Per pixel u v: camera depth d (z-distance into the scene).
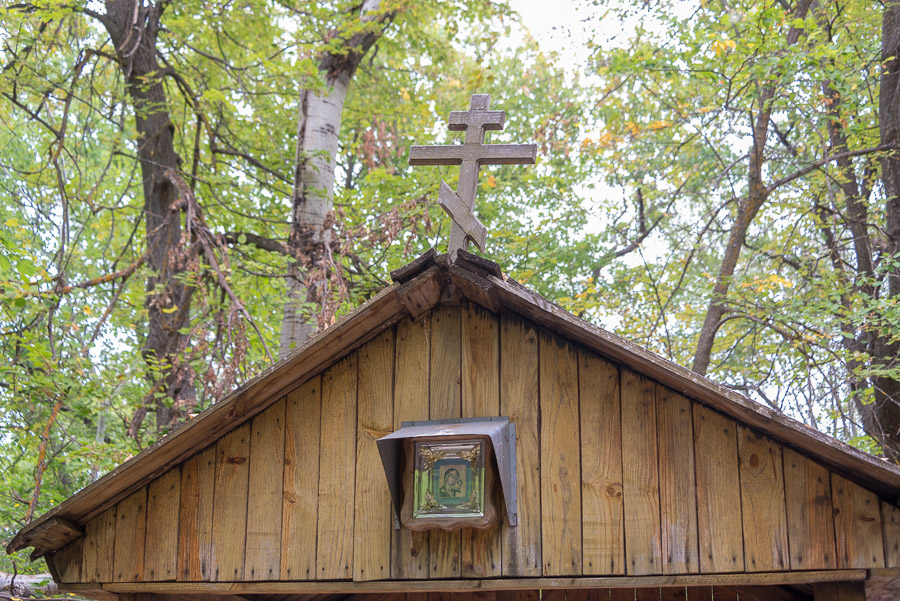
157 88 12.88
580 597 5.90
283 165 14.71
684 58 11.31
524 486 4.62
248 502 4.96
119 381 11.04
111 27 12.54
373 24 12.11
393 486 4.58
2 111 13.88
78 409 10.83
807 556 4.22
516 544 4.55
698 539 4.37
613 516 4.49
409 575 4.64
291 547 4.84
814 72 10.84
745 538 4.32
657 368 4.46
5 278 8.99
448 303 4.98
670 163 14.71
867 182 13.88
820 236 15.63
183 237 10.40
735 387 13.01
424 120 14.89
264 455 5.02
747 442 4.43
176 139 15.34
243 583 4.85
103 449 10.23
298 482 4.93
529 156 5.12
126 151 17.17
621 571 4.41
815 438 4.14
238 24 13.28
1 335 9.34
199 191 14.02
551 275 17.72
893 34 11.48
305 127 12.30
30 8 11.47
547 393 4.74
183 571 4.93
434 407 4.86
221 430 5.06
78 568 5.06
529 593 5.96
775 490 4.34
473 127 5.22
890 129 11.52
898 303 10.63
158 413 12.07
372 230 10.95
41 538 4.96
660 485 4.48
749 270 15.33
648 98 15.55
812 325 12.54
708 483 4.43
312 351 4.82
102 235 15.49
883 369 10.30
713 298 12.34
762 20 10.70
